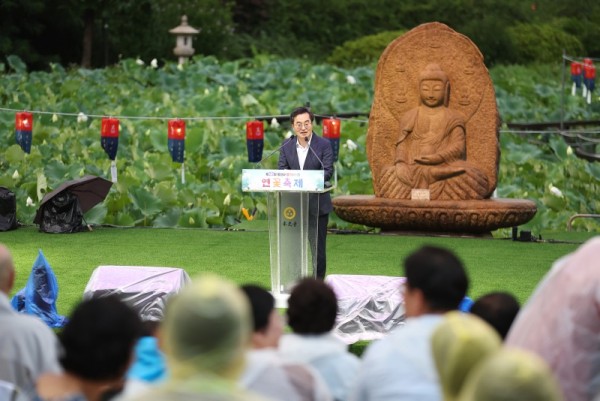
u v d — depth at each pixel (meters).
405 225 24.69
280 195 16.75
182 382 5.66
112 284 15.20
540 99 51.69
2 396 8.46
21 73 48.12
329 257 21.78
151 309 15.08
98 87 45.31
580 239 25.39
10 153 29.95
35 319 8.94
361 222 25.02
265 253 22.19
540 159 36.88
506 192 30.09
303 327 8.65
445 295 8.11
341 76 49.81
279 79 49.16
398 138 24.97
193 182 29.44
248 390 7.29
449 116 24.78
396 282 15.16
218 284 5.91
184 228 25.83
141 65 49.56
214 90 46.34
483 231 24.64
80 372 7.14
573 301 7.43
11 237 23.80
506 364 5.24
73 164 29.03
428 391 7.43
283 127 41.00
